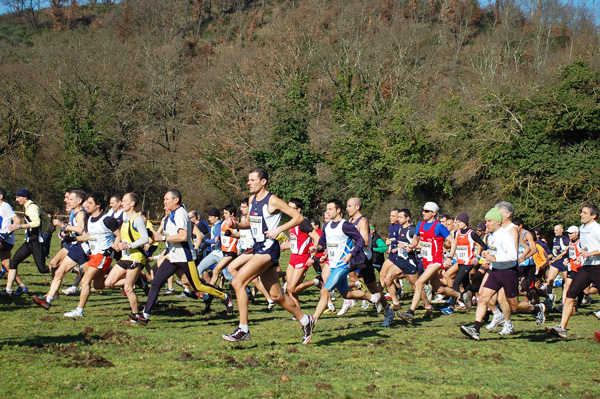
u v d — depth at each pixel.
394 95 41.19
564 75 27.56
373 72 39.81
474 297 11.55
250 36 76.56
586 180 26.00
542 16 46.97
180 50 50.44
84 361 5.34
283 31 43.00
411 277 9.43
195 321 8.31
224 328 7.64
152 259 11.48
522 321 9.41
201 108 46.34
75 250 8.30
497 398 4.59
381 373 5.30
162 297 11.13
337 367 5.47
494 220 7.05
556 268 11.29
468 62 43.75
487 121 28.69
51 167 39.78
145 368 5.19
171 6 76.62
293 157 35.09
